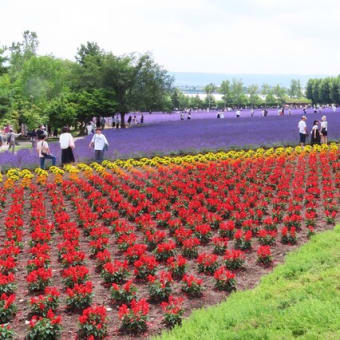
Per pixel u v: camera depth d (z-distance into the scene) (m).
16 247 10.58
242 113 89.81
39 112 51.62
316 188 15.34
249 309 7.12
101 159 23.98
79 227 13.10
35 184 19.19
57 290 8.70
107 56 59.03
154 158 24.09
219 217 12.59
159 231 11.43
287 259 9.65
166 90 62.44
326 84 146.62
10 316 7.76
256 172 18.80
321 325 6.22
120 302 8.33
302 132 27.61
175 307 7.57
